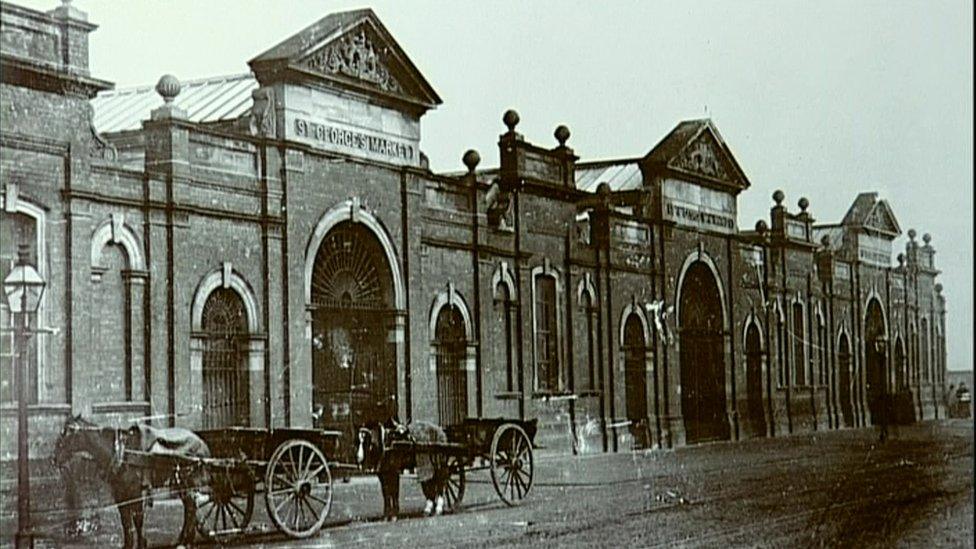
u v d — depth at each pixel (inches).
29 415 811.4
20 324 677.9
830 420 1973.4
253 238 1006.4
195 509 723.4
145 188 911.7
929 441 1627.7
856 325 2015.3
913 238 1999.3
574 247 1437.0
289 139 1037.2
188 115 1093.8
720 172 1749.5
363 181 1119.0
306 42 1045.2
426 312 1190.3
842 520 835.4
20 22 818.8
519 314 1339.8
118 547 735.7
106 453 702.5
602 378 1475.1
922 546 726.5
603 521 830.5
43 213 834.2
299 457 763.4
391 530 791.1
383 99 1147.3
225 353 984.9
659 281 1598.2
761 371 1825.8
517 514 871.1
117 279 894.4
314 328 1085.1
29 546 673.0
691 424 1680.6
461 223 1259.2
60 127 845.8
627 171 1702.8
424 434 877.8
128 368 893.8
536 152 1380.4
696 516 858.1
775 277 1875.0
